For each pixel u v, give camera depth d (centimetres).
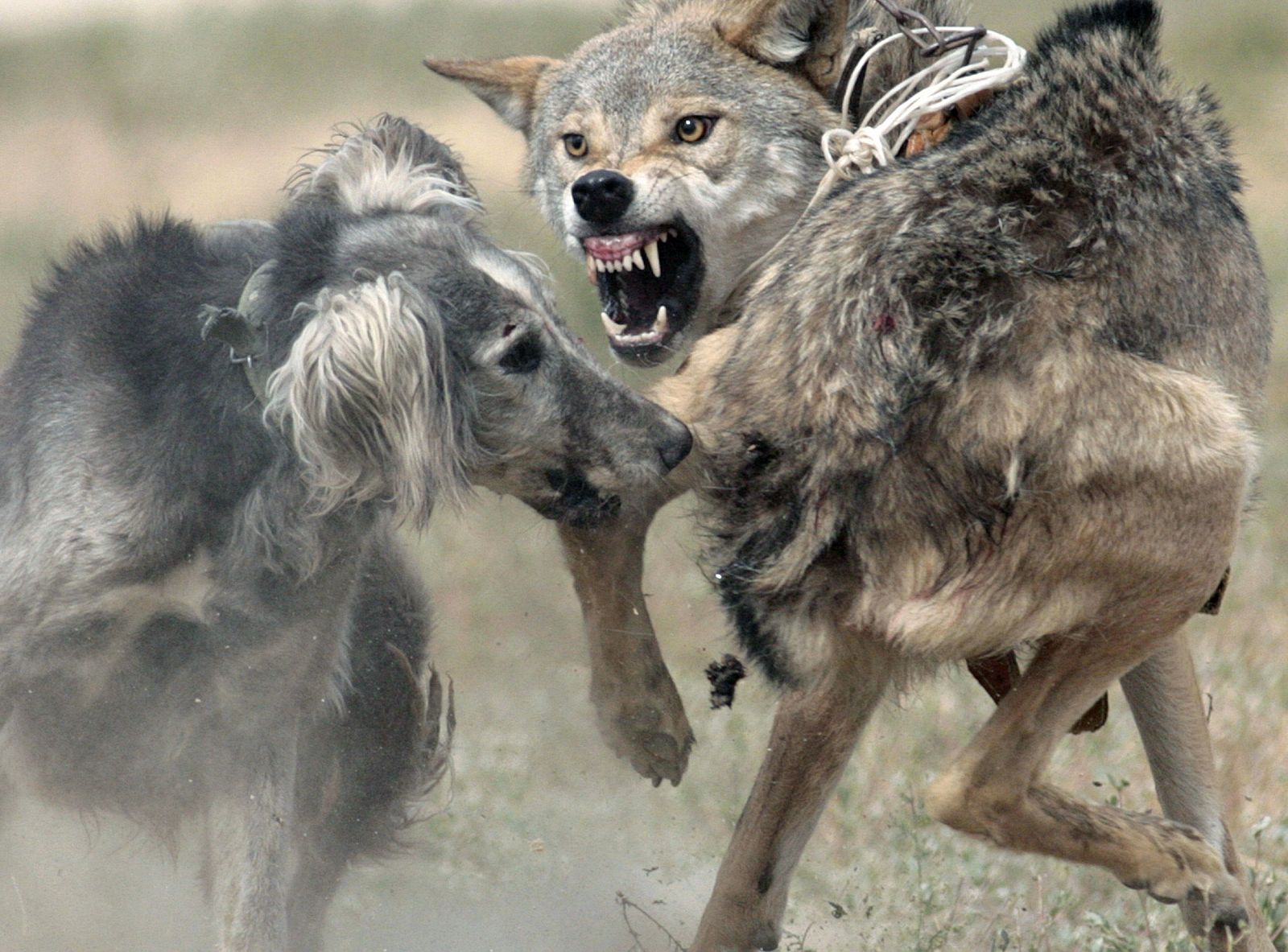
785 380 766
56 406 816
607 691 931
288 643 838
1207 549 761
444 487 813
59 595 796
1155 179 797
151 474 800
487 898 1080
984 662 847
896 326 741
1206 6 5056
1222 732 1210
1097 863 803
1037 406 732
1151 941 916
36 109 4591
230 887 845
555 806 1200
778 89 1078
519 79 1185
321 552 824
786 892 889
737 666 877
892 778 1187
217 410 809
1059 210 772
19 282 2506
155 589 806
